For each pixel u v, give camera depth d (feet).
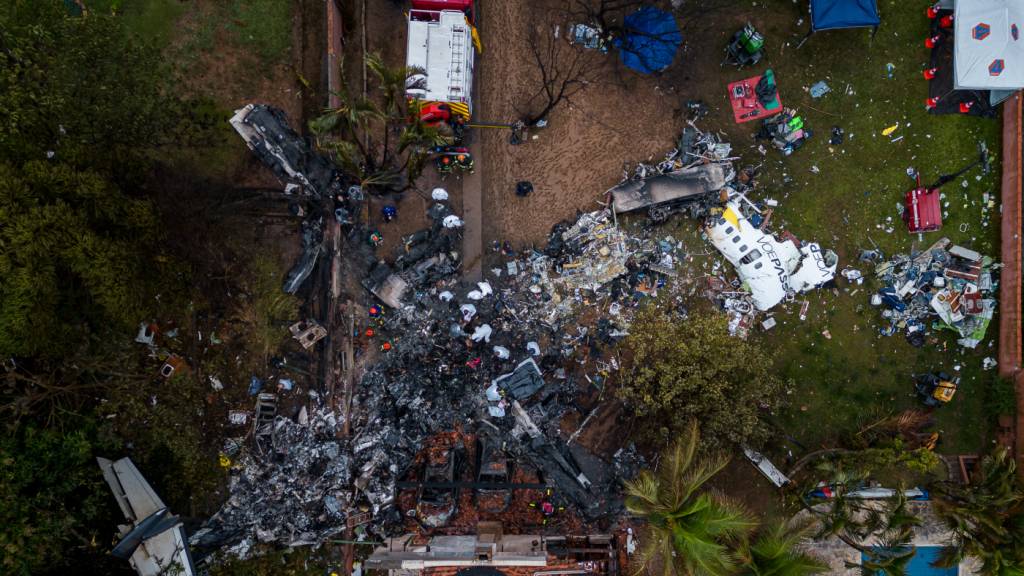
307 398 81.15
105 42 74.59
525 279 83.25
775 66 84.23
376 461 79.66
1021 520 67.77
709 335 71.20
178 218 77.25
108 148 72.54
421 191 83.20
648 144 83.76
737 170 84.33
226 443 79.77
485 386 81.87
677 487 61.87
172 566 71.15
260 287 80.89
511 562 70.59
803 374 83.66
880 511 73.20
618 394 74.54
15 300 57.36
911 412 77.56
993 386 82.79
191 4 80.79
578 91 84.12
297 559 78.74
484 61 83.92
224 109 81.05
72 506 71.46
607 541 79.77
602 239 82.94
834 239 83.76
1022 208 81.25
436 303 82.43
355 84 83.25
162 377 79.00
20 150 63.21
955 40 78.74
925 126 83.92
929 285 83.56
